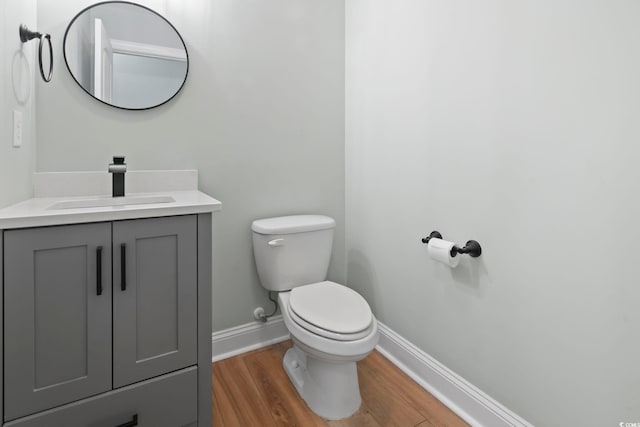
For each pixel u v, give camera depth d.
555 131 1.13
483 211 1.38
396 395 1.64
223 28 1.79
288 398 1.62
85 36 1.49
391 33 1.82
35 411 1.03
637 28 0.94
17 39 1.19
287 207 2.05
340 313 1.47
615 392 1.03
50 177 1.43
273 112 1.96
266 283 1.84
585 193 1.07
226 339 1.93
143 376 1.18
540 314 1.21
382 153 1.93
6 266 0.97
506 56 1.27
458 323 1.52
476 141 1.40
